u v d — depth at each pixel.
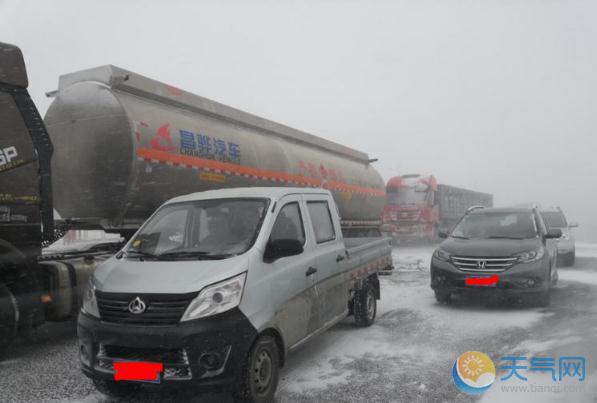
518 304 8.56
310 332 5.14
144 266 4.44
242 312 4.04
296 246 4.53
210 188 9.25
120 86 8.12
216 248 4.61
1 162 5.63
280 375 5.07
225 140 9.70
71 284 6.39
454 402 4.36
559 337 6.32
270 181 10.98
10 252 5.64
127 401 4.48
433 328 6.91
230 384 3.91
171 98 8.98
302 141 13.39
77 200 8.14
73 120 8.08
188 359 3.82
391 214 25.83
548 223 14.62
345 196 14.84
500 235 8.90
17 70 5.81
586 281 11.26
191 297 3.94
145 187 7.99
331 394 4.55
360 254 6.86
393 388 4.68
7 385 4.86
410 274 12.81
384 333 6.66
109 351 4.10
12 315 5.64
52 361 5.63
